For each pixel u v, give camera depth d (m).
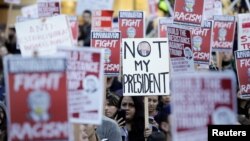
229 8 24.55
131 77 14.56
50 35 9.66
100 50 8.59
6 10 33.03
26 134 7.68
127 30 17.23
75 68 8.60
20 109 7.66
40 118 7.68
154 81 14.50
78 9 25.83
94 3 25.28
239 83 14.93
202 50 16.41
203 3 15.44
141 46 14.54
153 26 25.28
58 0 17.67
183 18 15.52
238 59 14.93
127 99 15.10
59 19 9.63
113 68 15.41
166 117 14.45
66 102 7.68
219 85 7.28
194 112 7.30
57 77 7.66
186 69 14.23
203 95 7.29
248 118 14.66
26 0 32.25
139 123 15.40
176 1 15.52
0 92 16.41
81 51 8.61
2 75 18.91
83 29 25.48
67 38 9.62
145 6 31.45
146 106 14.35
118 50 15.38
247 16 17.11
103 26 19.48
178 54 14.29
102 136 12.63
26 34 9.70
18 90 7.64
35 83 7.65
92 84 8.58
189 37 14.17
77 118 8.56
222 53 19.70
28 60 7.64
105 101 14.24
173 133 7.33
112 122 12.73
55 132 7.70
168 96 15.67
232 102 7.26
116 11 31.59
